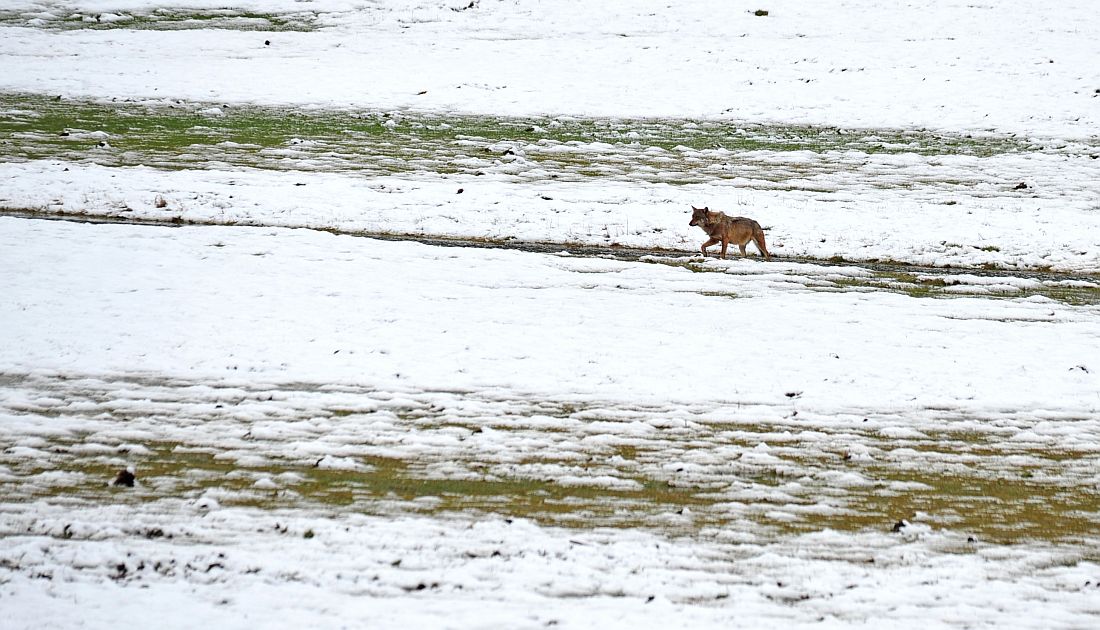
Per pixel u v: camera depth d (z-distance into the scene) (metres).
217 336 45.00
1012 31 130.12
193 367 41.44
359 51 124.12
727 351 45.22
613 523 28.78
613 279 56.50
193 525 27.52
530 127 97.81
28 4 137.75
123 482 30.25
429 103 105.44
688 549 27.11
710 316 50.09
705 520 29.19
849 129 99.31
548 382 41.19
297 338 45.25
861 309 52.06
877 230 68.88
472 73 116.25
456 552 26.38
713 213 61.03
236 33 129.88
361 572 25.06
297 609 23.12
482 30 134.25
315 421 36.38
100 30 128.38
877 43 127.50
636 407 38.81
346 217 68.94
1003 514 30.17
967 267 63.53
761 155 90.12
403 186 75.88
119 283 51.78
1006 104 105.44
